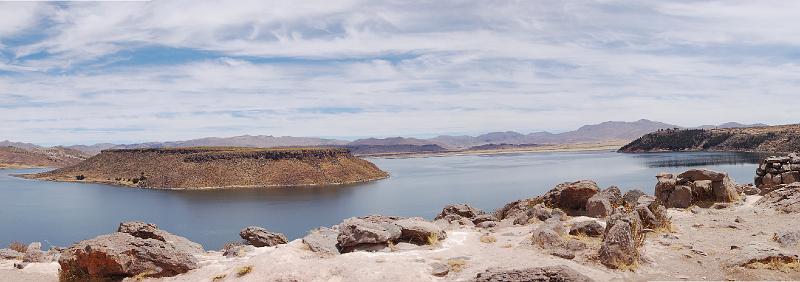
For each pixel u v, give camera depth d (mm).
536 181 147625
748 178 110250
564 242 18688
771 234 20062
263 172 170500
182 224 85125
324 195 129000
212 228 79312
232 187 157375
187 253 18859
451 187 140375
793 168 32000
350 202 112312
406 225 20875
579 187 27734
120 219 94438
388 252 19078
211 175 168250
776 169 32844
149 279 17828
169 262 18172
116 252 17984
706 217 24312
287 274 16406
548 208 27469
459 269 16609
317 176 170875
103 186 173250
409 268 16516
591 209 25734
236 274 16922
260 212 98688
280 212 97875
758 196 29781
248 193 139125
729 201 27453
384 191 136125
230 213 98375
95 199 132375
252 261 18125
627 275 15852
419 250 19250
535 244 19375
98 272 18156
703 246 18594
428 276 15992
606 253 16812
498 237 21516
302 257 18734
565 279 13406
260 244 23953
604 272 16094
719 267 16328
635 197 27406
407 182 165750
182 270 18281
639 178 133125
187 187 158750
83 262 18406
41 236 77438
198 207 109875
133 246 18406
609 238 17078
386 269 16422
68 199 133250
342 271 16453
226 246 24406
